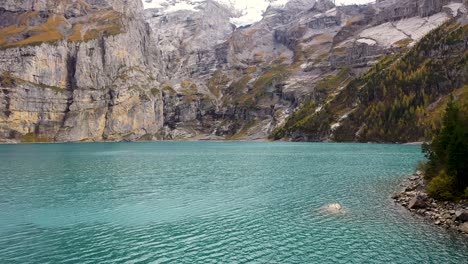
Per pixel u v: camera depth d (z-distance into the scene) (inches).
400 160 5295.3
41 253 1731.1
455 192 2406.5
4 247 1811.0
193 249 1765.5
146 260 1642.5
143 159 6456.7
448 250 1667.1
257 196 2933.1
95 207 2613.2
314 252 1697.8
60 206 2650.1
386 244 1758.1
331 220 2181.3
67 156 7194.9
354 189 3097.9
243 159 6230.3
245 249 1755.7
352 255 1649.9
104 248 1790.1
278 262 1600.6
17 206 2652.6
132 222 2231.8
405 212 2304.4
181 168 4950.8
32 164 5497.1
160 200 2832.2
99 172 4515.3
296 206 2561.5
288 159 5974.4
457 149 2428.6
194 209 2534.5
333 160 5546.3
